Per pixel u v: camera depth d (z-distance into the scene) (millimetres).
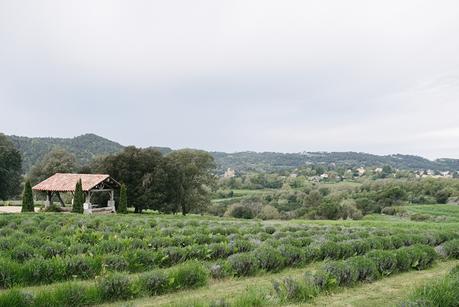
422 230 28156
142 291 11555
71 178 53812
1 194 77250
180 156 69062
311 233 25594
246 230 26984
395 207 74625
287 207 85750
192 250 16625
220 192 107000
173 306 9688
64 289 10195
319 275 12156
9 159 78250
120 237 21047
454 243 18984
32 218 31375
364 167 179125
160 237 19750
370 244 19688
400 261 15414
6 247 16688
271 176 139125
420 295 9688
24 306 9484
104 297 10891
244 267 14297
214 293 11969
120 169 57688
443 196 83812
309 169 169125
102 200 59250
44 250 15797
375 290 12555
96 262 13750
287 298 11055
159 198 57156
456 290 9852
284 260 15812
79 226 26938
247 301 10164
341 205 71438
